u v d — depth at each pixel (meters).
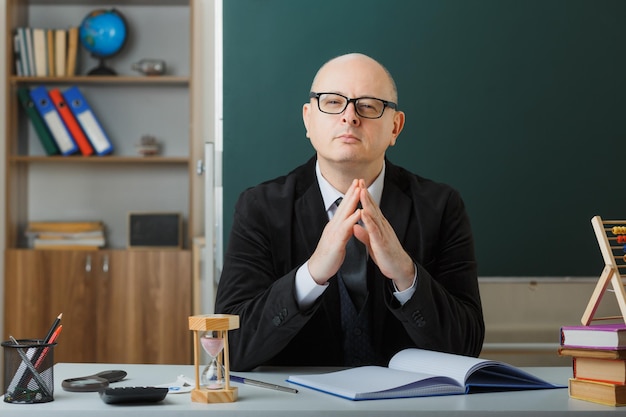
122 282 4.04
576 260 3.02
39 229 4.16
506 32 3.03
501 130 3.02
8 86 4.16
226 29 3.00
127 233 4.38
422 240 1.96
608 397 1.36
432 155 3.01
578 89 3.03
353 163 1.84
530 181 3.02
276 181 2.05
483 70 3.02
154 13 4.43
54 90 4.22
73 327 4.03
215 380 1.44
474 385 1.47
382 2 3.01
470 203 3.02
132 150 4.43
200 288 3.93
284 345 1.71
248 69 2.99
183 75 4.43
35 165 4.43
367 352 1.92
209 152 2.98
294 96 2.99
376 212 1.63
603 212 3.03
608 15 3.04
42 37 4.21
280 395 1.45
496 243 3.01
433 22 3.02
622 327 1.38
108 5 4.40
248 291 1.88
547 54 3.03
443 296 1.74
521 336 2.96
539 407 1.34
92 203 4.45
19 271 4.05
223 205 2.98
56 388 1.54
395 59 3.01
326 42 3.00
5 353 1.41
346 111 1.80
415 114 3.01
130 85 4.43
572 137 3.03
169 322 4.03
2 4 4.30
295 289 1.66
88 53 4.39
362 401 1.39
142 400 1.37
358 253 1.87
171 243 4.14
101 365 1.83
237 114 2.99
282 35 3.00
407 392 1.42
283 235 1.95
